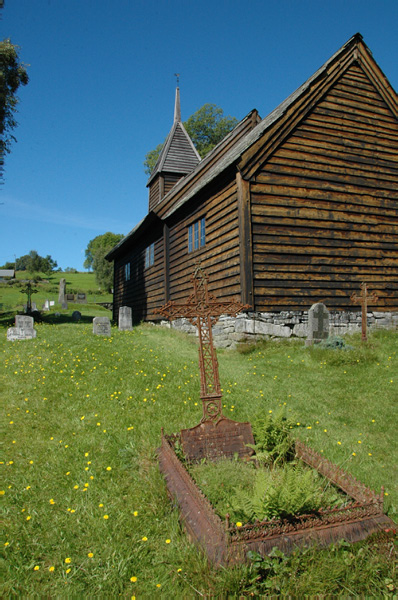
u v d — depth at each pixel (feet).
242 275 35.58
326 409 21.81
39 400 21.84
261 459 14.24
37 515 12.17
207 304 16.58
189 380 25.72
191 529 10.91
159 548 10.93
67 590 9.52
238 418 19.92
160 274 58.70
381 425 19.72
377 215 42.11
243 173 36.22
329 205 39.73
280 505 10.25
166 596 9.27
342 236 40.09
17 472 14.57
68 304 137.90
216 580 9.15
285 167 38.04
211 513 10.44
